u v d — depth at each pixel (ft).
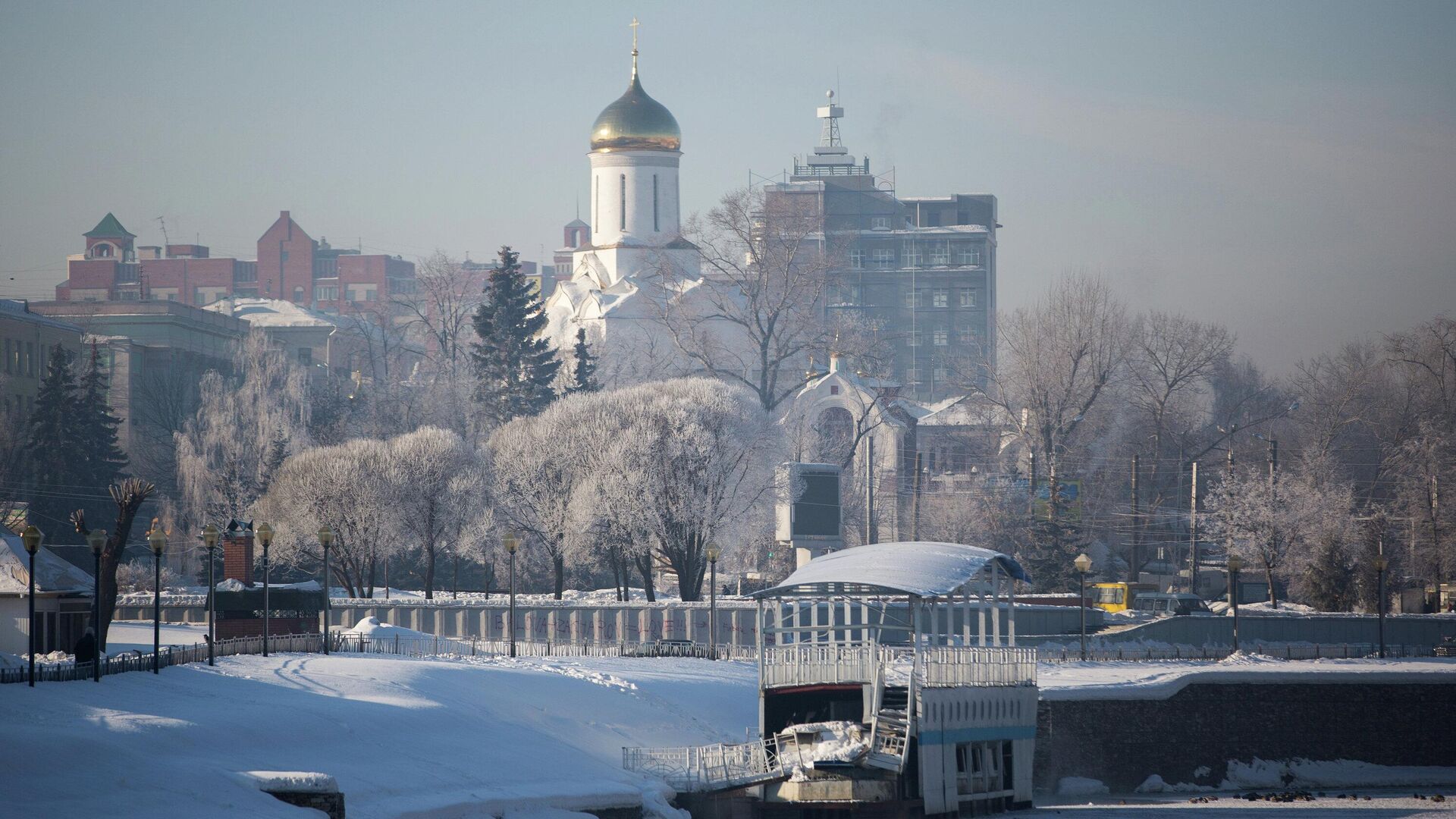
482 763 581.12
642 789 608.19
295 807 460.14
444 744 590.96
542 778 582.35
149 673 620.49
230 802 449.06
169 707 553.23
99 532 599.57
